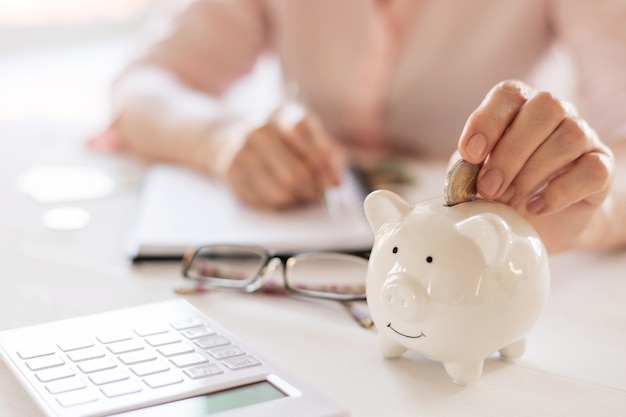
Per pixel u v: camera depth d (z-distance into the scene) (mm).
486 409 481
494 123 529
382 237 523
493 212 514
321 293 674
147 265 772
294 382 461
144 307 588
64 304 664
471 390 506
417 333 506
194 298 685
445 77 1262
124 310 582
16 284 714
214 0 1427
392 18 1282
